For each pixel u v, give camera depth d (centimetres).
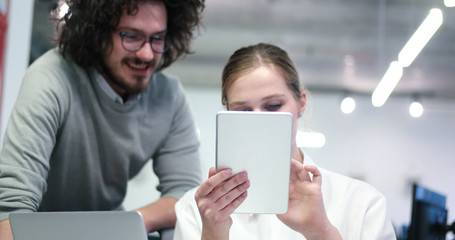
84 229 128
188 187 213
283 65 163
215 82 976
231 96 159
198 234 166
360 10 672
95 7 185
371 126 974
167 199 203
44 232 129
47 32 481
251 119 130
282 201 135
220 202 133
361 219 158
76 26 191
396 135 970
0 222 161
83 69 198
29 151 173
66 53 197
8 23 332
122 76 192
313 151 968
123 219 125
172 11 210
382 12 673
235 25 736
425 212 233
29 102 181
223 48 819
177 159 218
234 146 131
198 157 226
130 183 901
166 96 217
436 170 954
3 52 325
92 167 202
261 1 659
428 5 651
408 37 746
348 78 925
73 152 197
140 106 206
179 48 220
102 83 195
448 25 705
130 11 183
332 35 759
